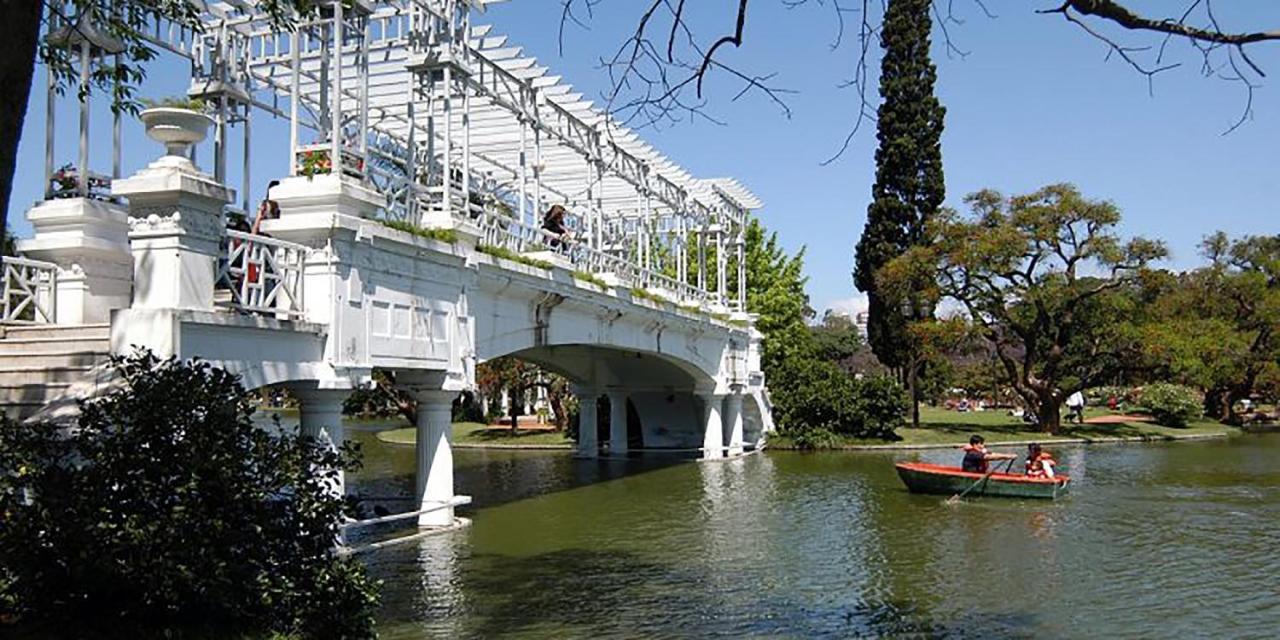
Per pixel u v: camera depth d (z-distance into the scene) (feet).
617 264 85.66
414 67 58.23
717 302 116.57
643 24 22.02
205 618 25.32
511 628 37.42
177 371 27.14
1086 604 41.57
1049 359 145.89
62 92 45.75
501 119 81.15
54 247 44.86
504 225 68.90
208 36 58.95
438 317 54.54
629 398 133.18
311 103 72.08
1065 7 18.58
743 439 128.57
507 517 67.05
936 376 215.92
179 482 24.79
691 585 45.27
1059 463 106.93
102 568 23.50
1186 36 17.74
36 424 26.81
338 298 45.16
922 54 148.87
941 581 46.03
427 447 58.85
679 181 106.52
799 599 42.47
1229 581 45.85
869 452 123.34
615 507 72.54
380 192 54.95
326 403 45.27
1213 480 88.48
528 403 216.33
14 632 23.52
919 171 150.51
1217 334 157.17
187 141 37.29
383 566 49.16
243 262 40.42
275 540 26.73
